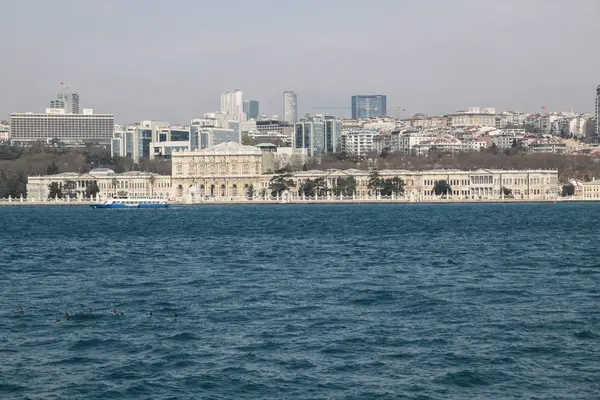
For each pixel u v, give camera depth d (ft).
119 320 417.08
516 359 339.98
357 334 381.19
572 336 374.84
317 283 534.37
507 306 446.60
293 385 312.09
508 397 299.79
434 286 519.19
